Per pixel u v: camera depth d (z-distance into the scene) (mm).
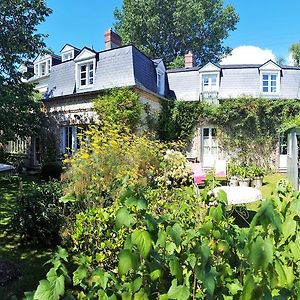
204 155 17438
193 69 18141
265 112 16781
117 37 18438
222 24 30594
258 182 11930
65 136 16109
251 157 17016
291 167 12359
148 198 3520
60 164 13789
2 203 8086
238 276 1353
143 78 14945
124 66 14312
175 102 16922
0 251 4914
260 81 17531
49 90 17422
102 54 15312
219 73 17672
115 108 12984
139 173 6387
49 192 5473
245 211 6809
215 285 1174
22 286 3836
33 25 14781
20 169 16188
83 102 15023
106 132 8891
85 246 3365
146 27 28422
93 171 5066
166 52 30328
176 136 16875
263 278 1143
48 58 22000
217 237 1390
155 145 9484
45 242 5102
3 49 13820
